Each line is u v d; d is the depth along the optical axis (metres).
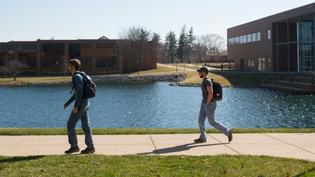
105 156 10.36
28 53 120.56
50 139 13.12
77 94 10.67
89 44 118.44
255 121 31.16
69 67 11.02
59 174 8.69
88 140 10.98
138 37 120.75
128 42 119.12
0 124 32.66
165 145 12.12
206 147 11.83
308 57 70.31
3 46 120.81
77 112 10.73
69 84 94.94
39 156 10.48
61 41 118.38
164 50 188.25
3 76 114.94
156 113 37.75
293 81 62.69
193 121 32.19
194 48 195.00
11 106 46.84
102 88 74.75
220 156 10.35
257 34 87.38
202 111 12.56
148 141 12.75
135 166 9.31
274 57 79.69
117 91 66.75
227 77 75.50
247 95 53.25
